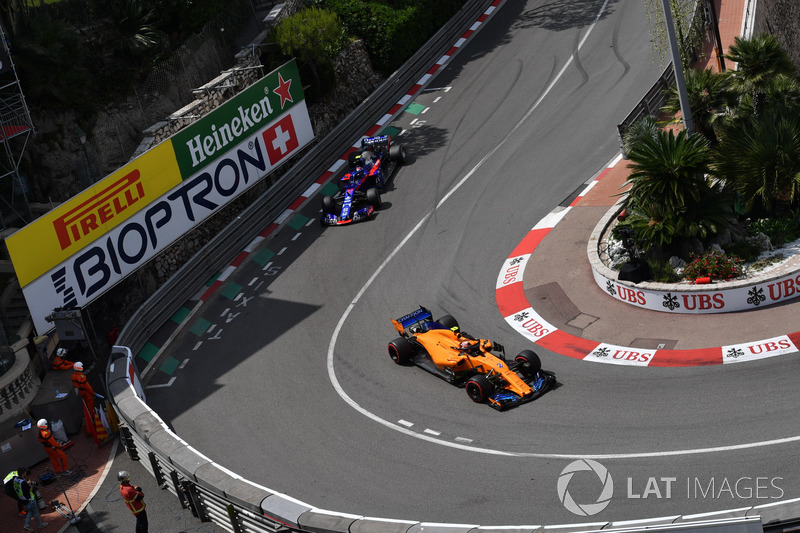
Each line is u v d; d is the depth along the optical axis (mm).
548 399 18984
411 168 32344
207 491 17438
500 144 32281
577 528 13422
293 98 32781
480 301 23922
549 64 37062
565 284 23562
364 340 23312
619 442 17094
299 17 35500
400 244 27797
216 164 29375
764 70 23500
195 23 34406
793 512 12523
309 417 20516
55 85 29375
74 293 24453
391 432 19219
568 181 28734
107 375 22328
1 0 28547
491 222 27703
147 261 26984
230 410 21609
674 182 21328
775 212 22906
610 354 20172
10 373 22016
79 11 32188
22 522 19297
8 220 28062
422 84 38844
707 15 35531
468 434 18469
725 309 20625
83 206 24562
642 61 34812
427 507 16547
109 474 20562
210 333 25719
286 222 31219
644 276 21859
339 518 15297
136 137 31250
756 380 17875
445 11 43000
